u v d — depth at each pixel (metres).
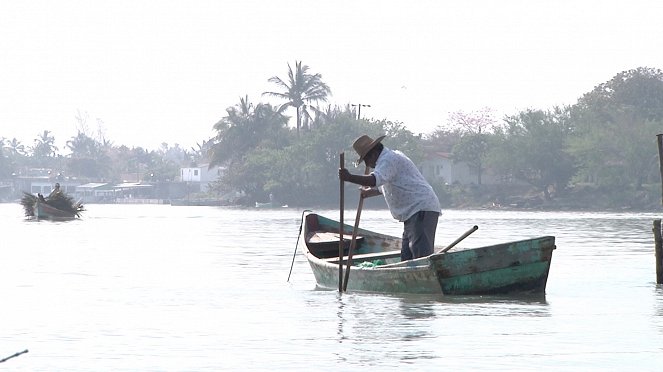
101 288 18.28
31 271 22.30
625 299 15.98
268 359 10.35
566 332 12.16
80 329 12.65
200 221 65.81
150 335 12.09
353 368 9.82
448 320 13.39
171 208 128.88
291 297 16.70
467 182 131.38
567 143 114.31
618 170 110.56
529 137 117.00
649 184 109.50
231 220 68.06
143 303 15.73
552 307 14.93
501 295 16.70
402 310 14.61
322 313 14.27
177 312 14.48
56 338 11.88
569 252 28.97
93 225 57.16
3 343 11.52
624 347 10.97
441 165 131.62
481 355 10.50
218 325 12.98
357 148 17.88
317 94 137.38
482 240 36.19
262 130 141.50
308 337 11.87
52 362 10.25
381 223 58.22
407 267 16.83
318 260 19.27
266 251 30.31
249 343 11.41
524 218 71.94
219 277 20.77
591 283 18.89
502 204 118.31
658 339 11.56
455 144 131.12
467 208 119.62
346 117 127.38
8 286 18.55
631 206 109.38
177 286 18.72
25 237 40.56
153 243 35.41
